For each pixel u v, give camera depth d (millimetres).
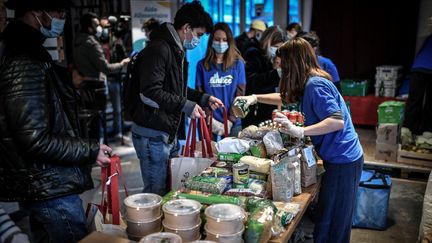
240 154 2162
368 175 3271
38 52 1560
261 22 4988
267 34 3766
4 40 1541
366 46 6445
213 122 3059
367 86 6121
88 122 4668
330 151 2141
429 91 4637
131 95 2359
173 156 2645
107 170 1772
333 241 2277
